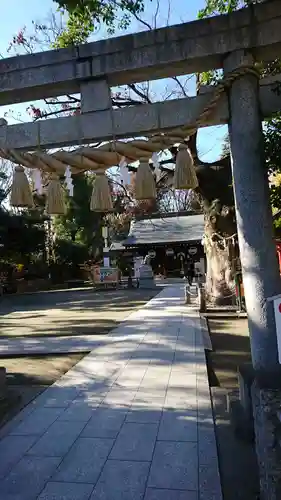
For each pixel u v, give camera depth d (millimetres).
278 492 2287
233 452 3598
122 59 3930
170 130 3904
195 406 4574
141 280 27141
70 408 4664
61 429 4078
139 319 11805
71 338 9445
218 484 3018
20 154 3963
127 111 3930
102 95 4004
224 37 3760
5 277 30016
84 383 5629
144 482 3066
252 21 3709
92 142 4082
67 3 5102
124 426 4090
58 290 30172
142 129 3900
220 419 4344
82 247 37250
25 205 4121
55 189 4059
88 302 19734
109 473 3205
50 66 4066
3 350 8266
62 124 4027
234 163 3854
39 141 4051
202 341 8289
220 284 13547
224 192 12938
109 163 3928
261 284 3709
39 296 25141
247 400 3795
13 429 4113
